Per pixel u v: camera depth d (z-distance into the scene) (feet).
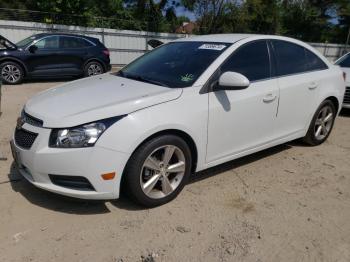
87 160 10.01
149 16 84.28
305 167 15.33
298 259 9.43
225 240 10.03
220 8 83.92
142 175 10.98
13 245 9.52
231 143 13.12
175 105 11.23
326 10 120.47
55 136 10.15
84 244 9.67
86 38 40.04
